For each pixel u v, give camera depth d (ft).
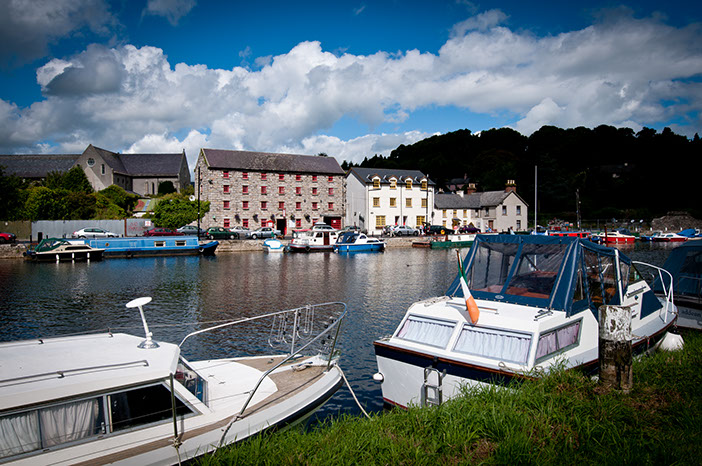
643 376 23.67
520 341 24.44
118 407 18.70
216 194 200.34
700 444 16.67
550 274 28.48
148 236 166.81
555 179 328.49
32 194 179.32
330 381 26.99
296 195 216.74
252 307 66.69
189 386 23.26
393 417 21.76
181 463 18.44
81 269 114.42
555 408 19.79
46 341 22.45
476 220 254.27
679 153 323.16
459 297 30.53
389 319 59.00
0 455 16.19
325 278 97.71
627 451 16.26
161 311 64.13
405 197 230.07
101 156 267.59
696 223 256.73
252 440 19.79
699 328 40.14
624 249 179.11
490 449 17.74
